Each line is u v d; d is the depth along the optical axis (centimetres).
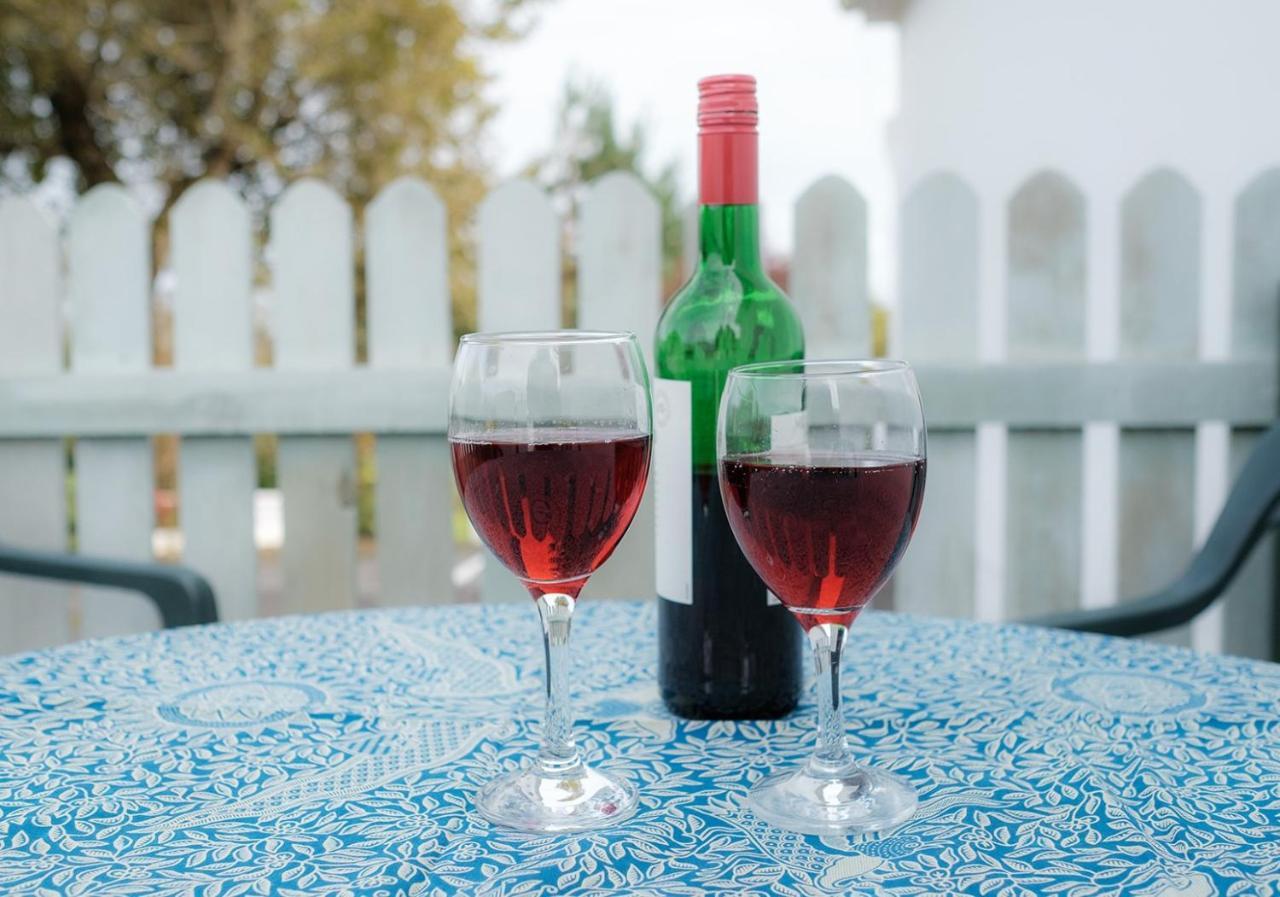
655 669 124
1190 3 367
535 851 80
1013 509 279
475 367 88
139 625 300
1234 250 269
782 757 98
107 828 85
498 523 88
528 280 281
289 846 81
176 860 79
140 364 289
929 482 279
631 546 286
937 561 281
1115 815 85
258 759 98
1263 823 83
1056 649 129
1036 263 273
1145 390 269
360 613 147
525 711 110
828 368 89
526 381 86
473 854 80
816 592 87
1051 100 484
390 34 1103
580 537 88
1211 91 356
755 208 114
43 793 91
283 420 285
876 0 730
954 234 273
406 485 290
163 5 1030
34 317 290
